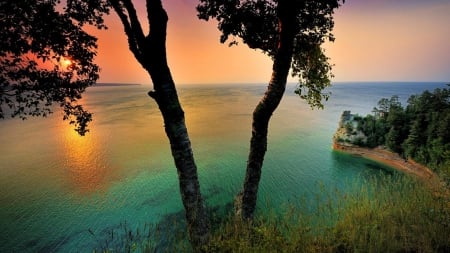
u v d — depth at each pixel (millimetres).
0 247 22547
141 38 5656
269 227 4730
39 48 6363
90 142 63625
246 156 49344
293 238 4605
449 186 5488
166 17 5602
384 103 55281
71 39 6965
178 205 29484
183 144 6262
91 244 22375
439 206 5078
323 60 8133
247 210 7531
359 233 4734
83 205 30094
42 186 36188
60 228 25156
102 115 113500
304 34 7723
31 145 61469
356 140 51031
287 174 39094
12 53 5879
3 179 39188
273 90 6738
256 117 7164
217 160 46594
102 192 33844
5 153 54531
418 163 39000
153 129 79562
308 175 38656
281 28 6242
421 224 4812
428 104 45312
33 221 26641
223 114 114562
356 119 55688
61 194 33375
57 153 54156
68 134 74812
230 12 7117
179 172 6402
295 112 123812
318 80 8328
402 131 44500
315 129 78375
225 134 71000
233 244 4383
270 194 30703
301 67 8516
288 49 6387
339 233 4809
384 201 5969
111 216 27281
